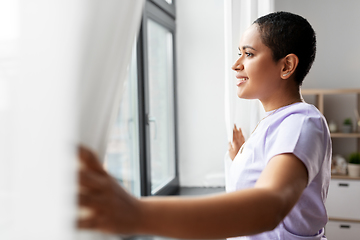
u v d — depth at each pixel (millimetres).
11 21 263
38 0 270
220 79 2619
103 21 334
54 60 273
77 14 294
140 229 293
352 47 2605
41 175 261
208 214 321
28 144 259
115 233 273
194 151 2717
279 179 422
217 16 2580
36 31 268
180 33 2656
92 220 266
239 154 729
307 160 475
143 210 292
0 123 256
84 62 309
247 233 342
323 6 2625
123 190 285
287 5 2680
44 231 258
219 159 2682
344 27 2605
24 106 260
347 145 2627
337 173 2336
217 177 2697
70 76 281
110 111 362
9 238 255
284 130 551
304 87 2693
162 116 2602
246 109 1238
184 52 2664
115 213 269
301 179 451
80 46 300
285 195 392
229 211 333
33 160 260
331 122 2545
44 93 267
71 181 263
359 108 2580
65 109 274
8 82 259
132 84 2074
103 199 263
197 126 2693
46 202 260
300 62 656
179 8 2643
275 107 688
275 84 670
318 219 631
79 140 309
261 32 656
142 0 397
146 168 2141
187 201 322
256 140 657
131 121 2066
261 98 703
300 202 616
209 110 2660
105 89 347
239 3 1232
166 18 2447
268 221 354
